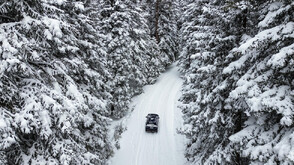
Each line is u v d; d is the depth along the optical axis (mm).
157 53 29438
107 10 20031
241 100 7602
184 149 15547
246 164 7754
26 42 5996
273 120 6812
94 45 11883
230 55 8703
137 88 24594
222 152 8344
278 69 6484
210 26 10945
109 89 14039
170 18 33500
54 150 7145
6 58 5656
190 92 11836
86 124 9797
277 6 6547
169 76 33125
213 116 9289
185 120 13352
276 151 5668
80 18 10930
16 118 6043
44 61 7863
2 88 6055
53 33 6496
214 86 9906
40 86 7020
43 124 6387
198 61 12977
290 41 6320
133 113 21766
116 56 19750
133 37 21750
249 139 6980
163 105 23609
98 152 11867
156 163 14602
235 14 9078
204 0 18078
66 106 7082
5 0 6406
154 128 17844
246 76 7117
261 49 7102
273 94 6215
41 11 7414
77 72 10469
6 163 6184
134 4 22250
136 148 16219
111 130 18891
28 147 7477
